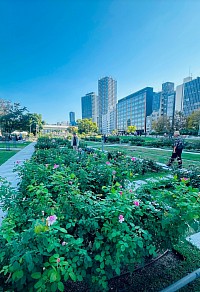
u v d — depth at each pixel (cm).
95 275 152
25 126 3978
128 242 146
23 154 1385
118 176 324
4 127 3803
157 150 1706
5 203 248
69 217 180
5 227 152
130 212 168
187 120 4841
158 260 226
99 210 170
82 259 139
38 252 128
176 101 8256
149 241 177
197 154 1348
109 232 155
